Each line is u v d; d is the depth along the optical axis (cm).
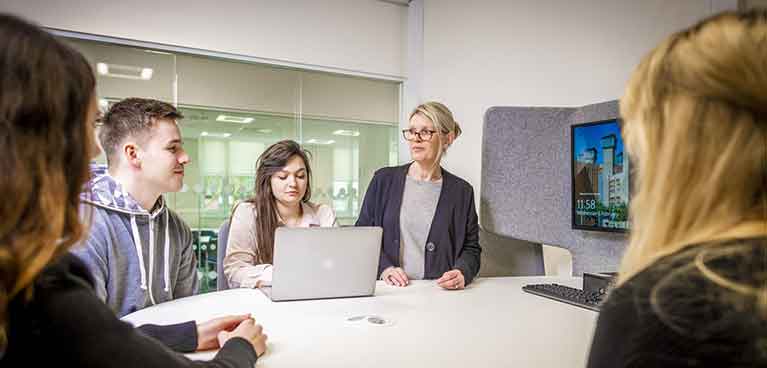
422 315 119
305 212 205
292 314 120
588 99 308
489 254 236
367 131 333
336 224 206
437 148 197
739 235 38
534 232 212
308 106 315
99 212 125
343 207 327
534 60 312
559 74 310
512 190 218
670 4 289
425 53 323
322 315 119
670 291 37
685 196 41
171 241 146
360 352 90
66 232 49
